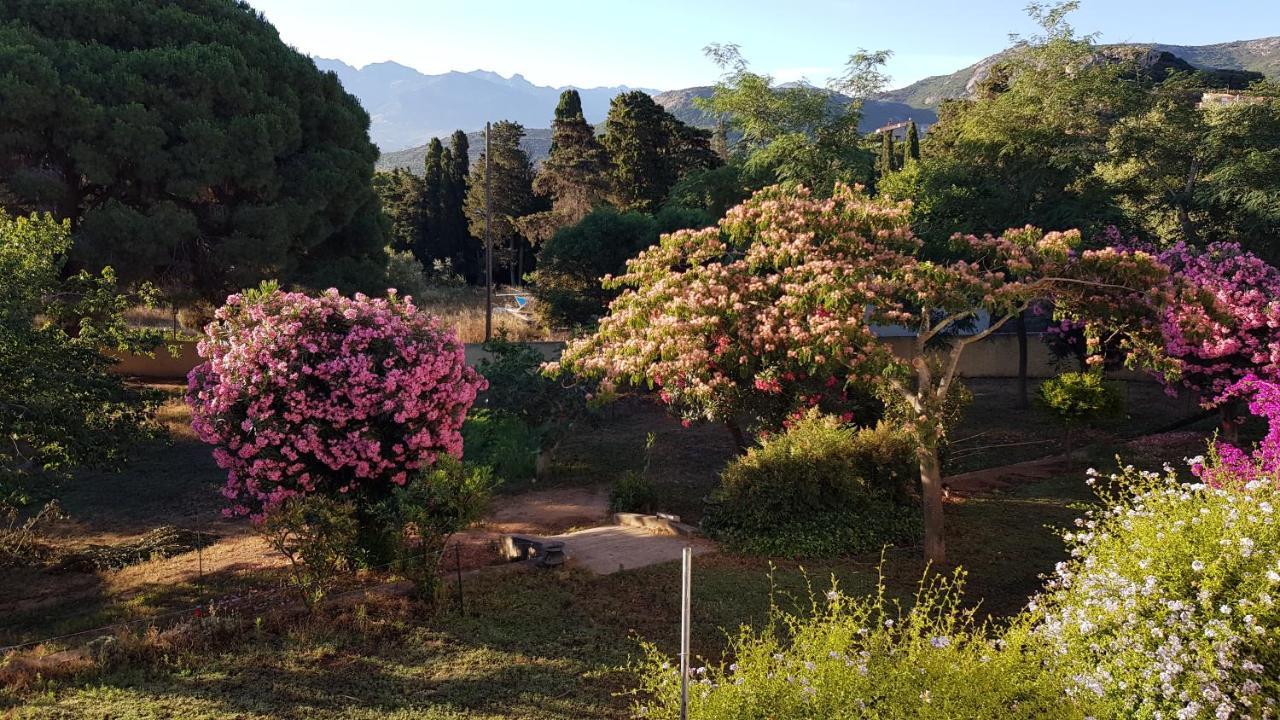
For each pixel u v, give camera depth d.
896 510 14.46
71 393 12.13
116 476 18.84
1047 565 12.44
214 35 26.88
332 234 29.67
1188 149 30.14
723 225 12.76
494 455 18.75
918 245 12.03
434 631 9.84
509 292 58.25
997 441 22.03
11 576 12.62
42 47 23.27
